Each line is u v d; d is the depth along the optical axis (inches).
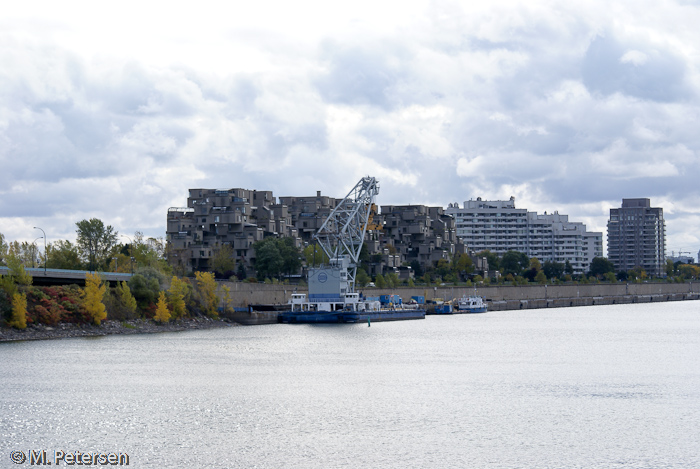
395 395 3725.4
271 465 2559.1
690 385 4084.6
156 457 2635.3
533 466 2578.7
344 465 2568.9
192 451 2706.7
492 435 2955.2
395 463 2593.5
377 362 4931.1
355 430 3016.7
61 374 4156.0
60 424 3043.8
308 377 4252.0
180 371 4360.2
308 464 2573.8
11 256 6156.5
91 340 5836.6
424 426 3085.6
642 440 2896.2
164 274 7618.1
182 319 7219.5
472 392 3833.7
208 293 7608.3
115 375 4165.8
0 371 4227.4
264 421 3149.6
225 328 7357.3
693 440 2901.1
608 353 5600.4
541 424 3132.4
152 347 5462.6
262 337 6466.5
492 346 6038.4
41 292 6186.0
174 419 3161.9
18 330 5816.9
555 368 4729.3
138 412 3272.6
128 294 6752.0
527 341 6491.1
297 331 7150.6
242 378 4173.2
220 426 3058.6
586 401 3612.2
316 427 3056.1
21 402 3420.3
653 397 3722.9
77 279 6692.9
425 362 4960.6
